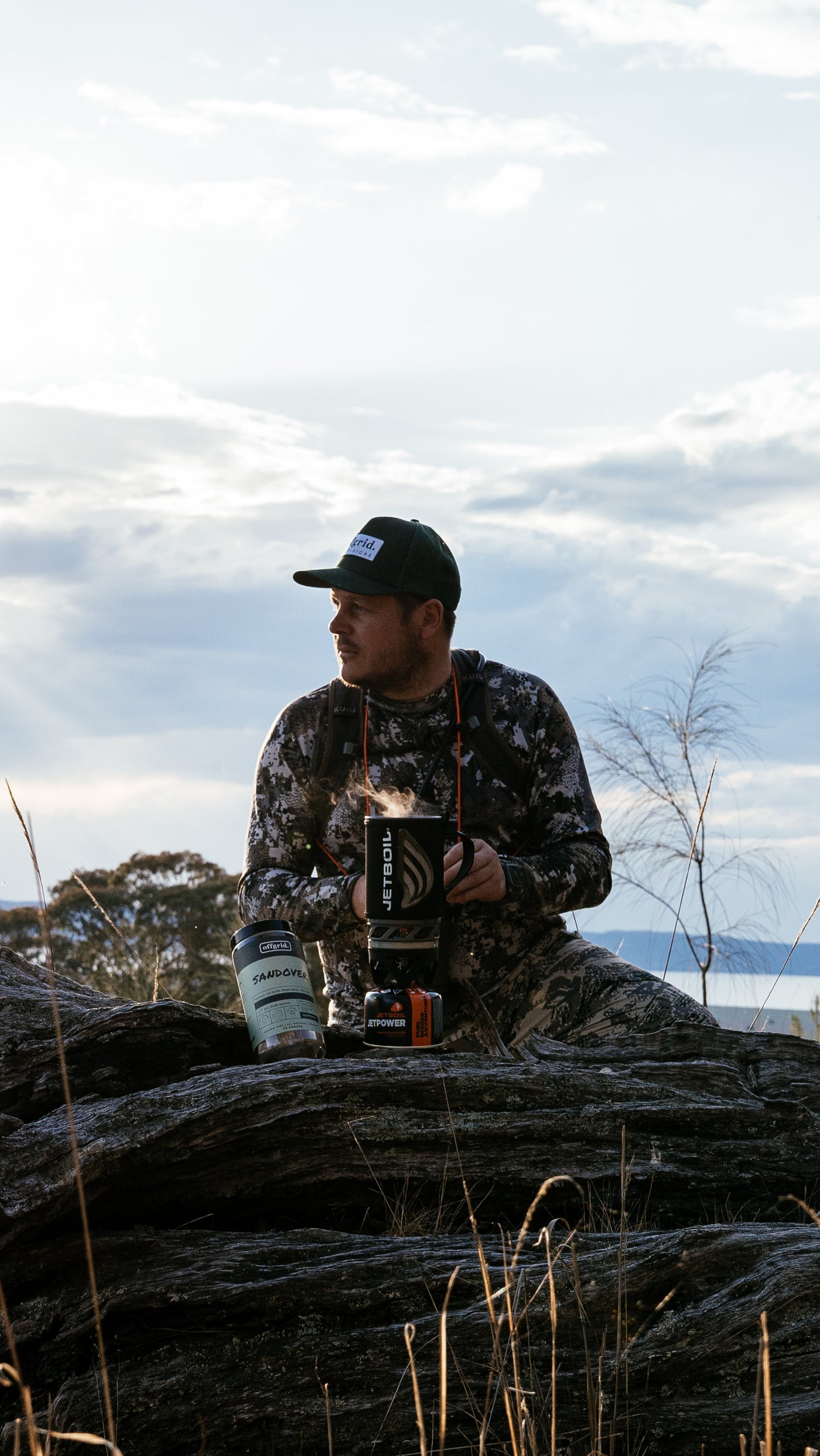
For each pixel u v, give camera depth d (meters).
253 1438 1.88
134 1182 2.23
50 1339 2.03
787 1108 2.63
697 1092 2.66
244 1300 2.02
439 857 2.80
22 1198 2.11
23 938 12.83
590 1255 2.12
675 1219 2.46
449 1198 2.43
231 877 14.15
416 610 3.46
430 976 2.83
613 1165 2.46
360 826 3.53
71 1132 1.88
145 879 13.77
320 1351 1.98
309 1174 2.35
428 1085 2.46
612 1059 2.84
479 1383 1.92
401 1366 1.96
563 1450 1.83
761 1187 2.51
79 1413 1.89
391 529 3.51
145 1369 1.97
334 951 3.52
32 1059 2.55
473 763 3.59
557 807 3.62
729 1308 2.01
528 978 3.54
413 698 3.59
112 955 10.39
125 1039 2.57
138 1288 2.04
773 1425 1.86
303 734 3.59
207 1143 2.27
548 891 3.37
